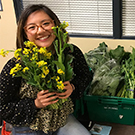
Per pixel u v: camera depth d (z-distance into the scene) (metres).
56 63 1.41
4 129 1.94
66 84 1.56
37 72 1.42
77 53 1.75
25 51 1.32
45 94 1.49
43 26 1.48
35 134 1.63
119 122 2.11
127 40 2.34
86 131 1.72
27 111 1.52
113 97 1.98
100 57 2.17
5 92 1.51
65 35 1.42
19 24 1.51
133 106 1.97
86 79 1.77
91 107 2.11
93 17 2.46
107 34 2.48
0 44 2.74
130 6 2.27
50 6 2.55
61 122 1.66
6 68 1.53
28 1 2.57
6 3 2.54
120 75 2.06
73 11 2.50
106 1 2.33
